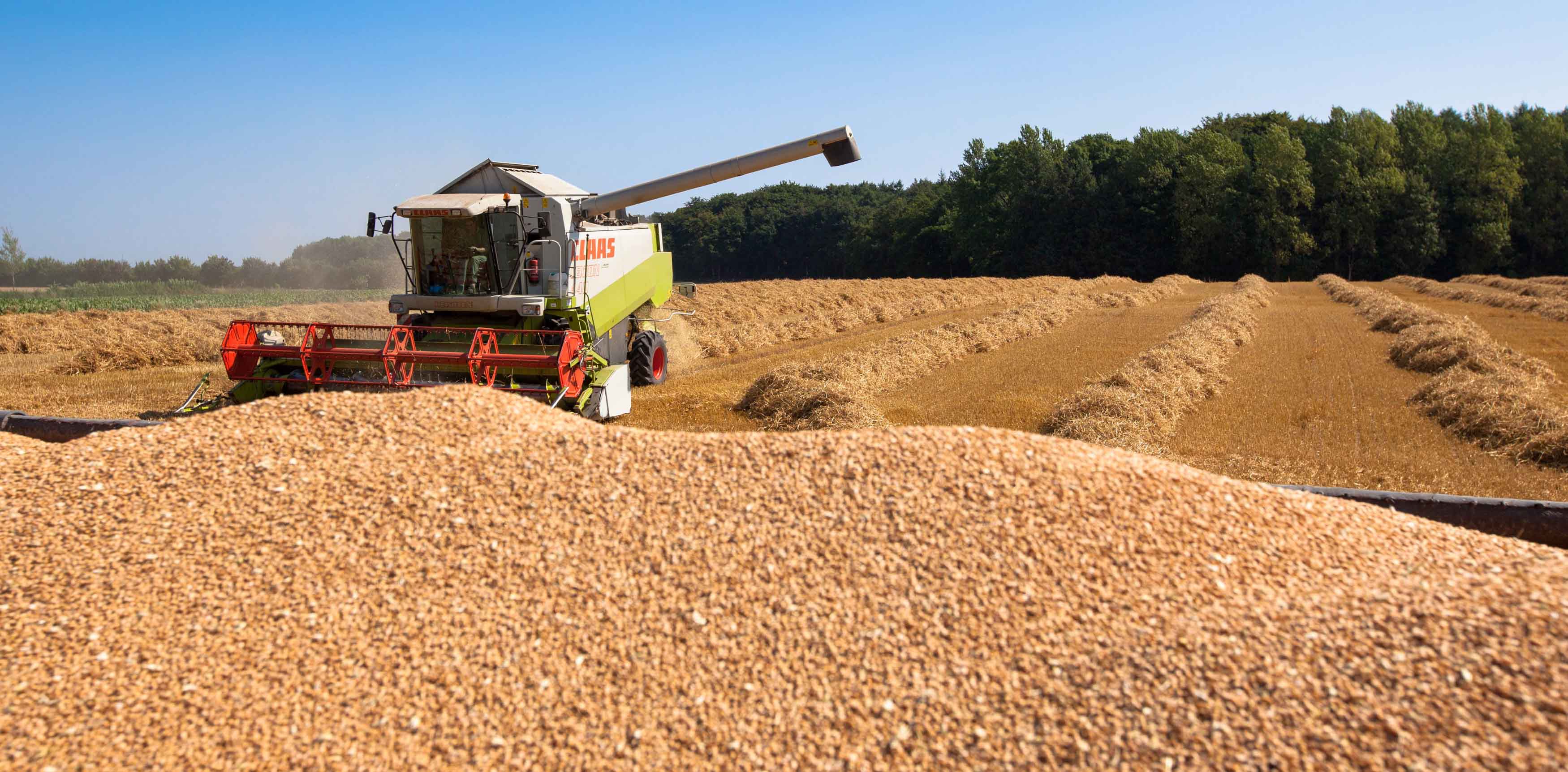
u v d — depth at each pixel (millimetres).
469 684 3709
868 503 4715
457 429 5848
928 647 3787
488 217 10570
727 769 3256
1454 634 3652
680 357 17125
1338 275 62312
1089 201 70375
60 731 3539
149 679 3807
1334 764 3086
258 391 9797
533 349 9602
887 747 3311
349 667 3836
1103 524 4547
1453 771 2996
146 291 57125
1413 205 59688
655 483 5039
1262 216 61781
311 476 5277
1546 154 60906
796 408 10695
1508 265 60250
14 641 4062
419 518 4828
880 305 30859
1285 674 3506
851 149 11453
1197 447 9594
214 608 4238
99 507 5109
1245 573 4285
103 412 11164
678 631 3947
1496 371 12914
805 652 3791
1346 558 4504
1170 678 3516
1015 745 3285
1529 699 3244
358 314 27969
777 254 104375
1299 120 75438
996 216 74375
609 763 3299
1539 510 5438
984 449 5195
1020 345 19312
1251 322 22375
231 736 3482
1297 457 9141
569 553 4504
